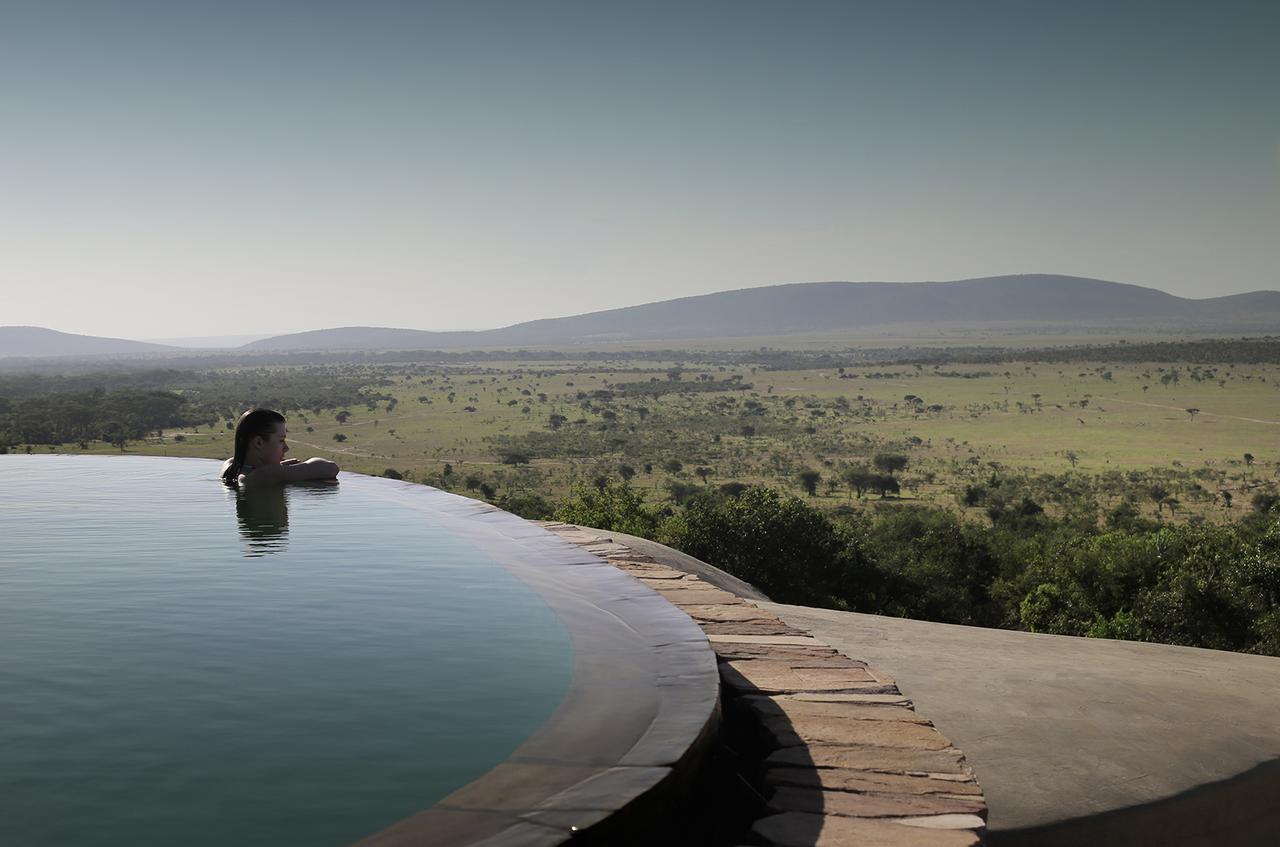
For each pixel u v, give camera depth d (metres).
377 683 2.62
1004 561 40.56
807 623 5.11
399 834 1.72
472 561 4.39
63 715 2.37
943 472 140.75
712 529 31.94
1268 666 4.45
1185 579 22.44
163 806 1.86
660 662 2.79
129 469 8.49
